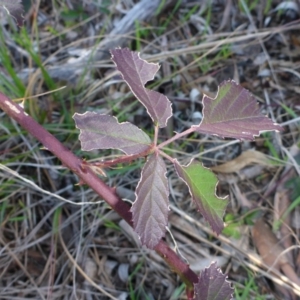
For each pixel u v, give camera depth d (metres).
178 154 0.44
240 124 0.23
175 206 0.42
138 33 0.50
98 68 0.50
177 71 0.49
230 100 0.24
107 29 0.52
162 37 0.52
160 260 0.40
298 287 0.37
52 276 0.39
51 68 0.49
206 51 0.50
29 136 0.44
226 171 0.43
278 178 0.43
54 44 0.52
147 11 0.52
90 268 0.40
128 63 0.24
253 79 0.49
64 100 0.47
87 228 0.41
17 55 0.50
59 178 0.43
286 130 0.45
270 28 0.51
